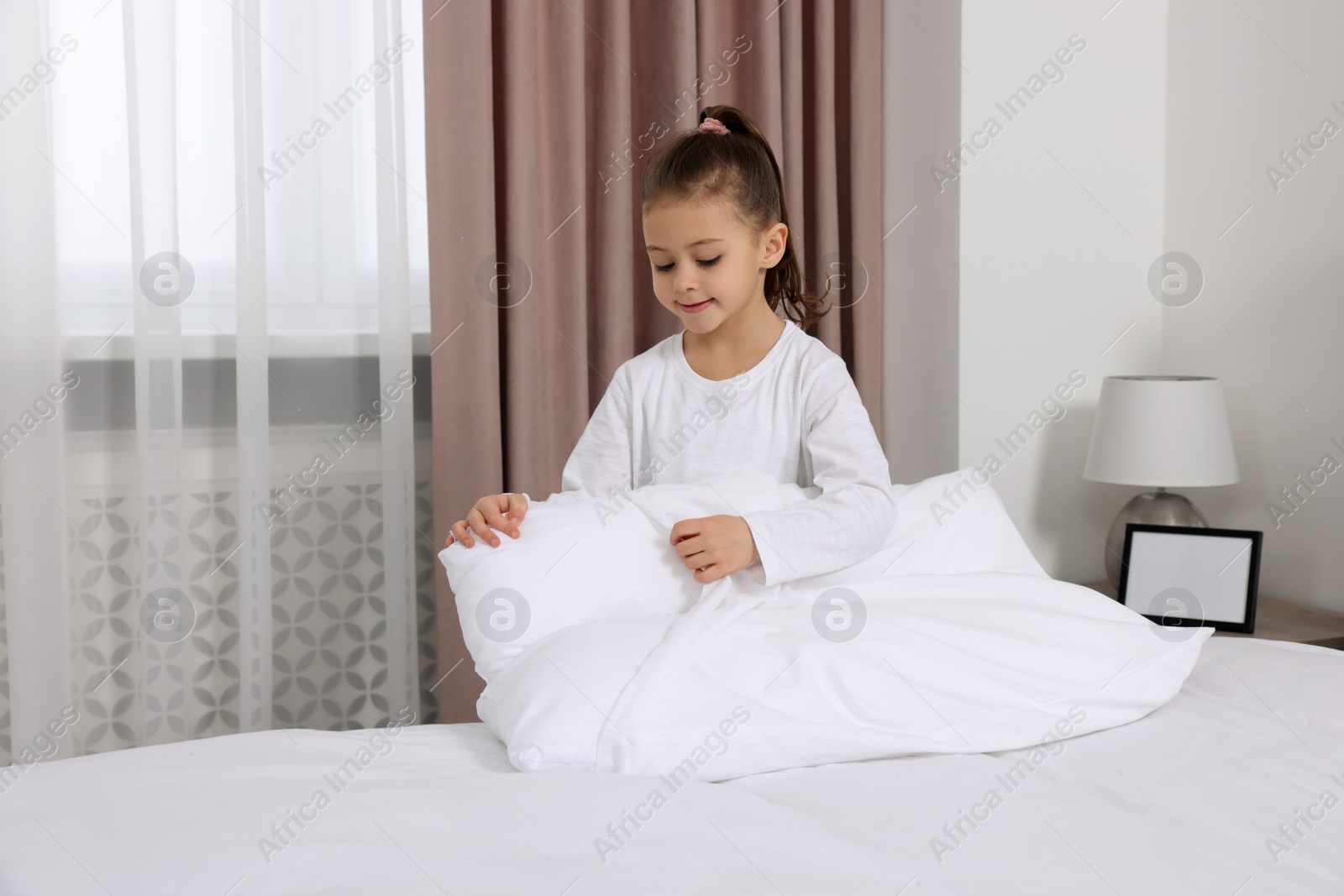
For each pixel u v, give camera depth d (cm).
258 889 65
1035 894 65
